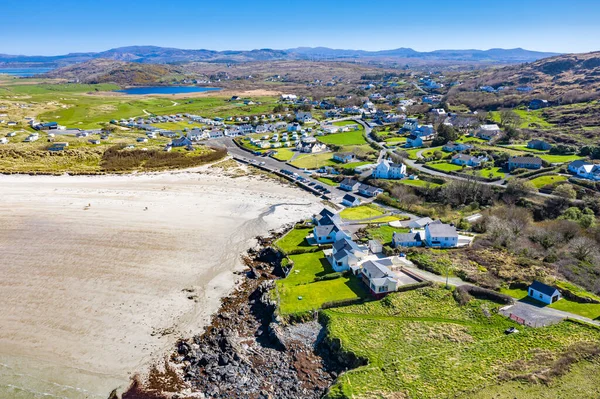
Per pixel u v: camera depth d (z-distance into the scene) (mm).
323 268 76938
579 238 81062
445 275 71250
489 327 57500
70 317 64875
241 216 104188
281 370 53938
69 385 52656
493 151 147500
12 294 70188
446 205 109062
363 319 60812
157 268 79062
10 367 55344
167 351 58406
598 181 110312
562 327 56000
